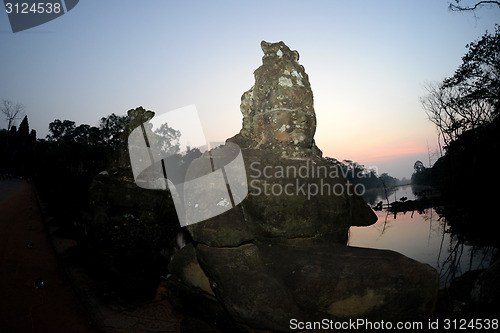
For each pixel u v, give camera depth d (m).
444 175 41.78
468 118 32.66
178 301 3.69
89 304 5.46
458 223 19.39
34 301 5.62
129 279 5.83
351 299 2.58
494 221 18.06
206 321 3.32
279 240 3.12
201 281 3.34
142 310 5.32
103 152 12.56
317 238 3.23
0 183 37.84
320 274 2.71
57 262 8.09
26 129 52.41
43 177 26.97
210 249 2.87
